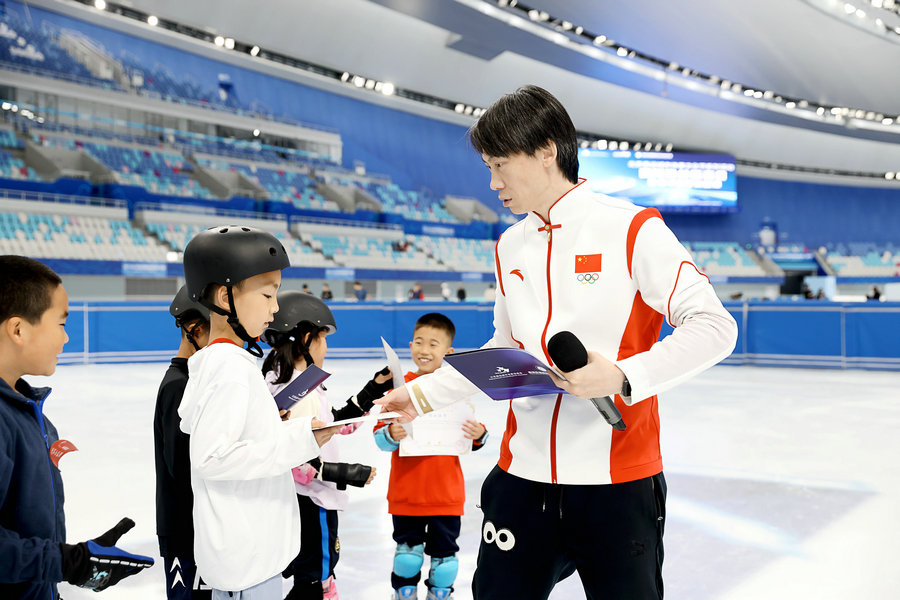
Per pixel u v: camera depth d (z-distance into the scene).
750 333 11.30
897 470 4.30
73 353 11.18
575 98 27.02
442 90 25.80
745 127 30.47
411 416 1.55
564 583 2.62
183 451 1.69
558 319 1.35
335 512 2.18
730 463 4.49
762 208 32.09
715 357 1.17
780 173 32.31
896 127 29.80
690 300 1.22
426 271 22.41
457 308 12.85
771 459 4.61
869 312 10.55
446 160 27.91
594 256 1.33
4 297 1.31
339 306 12.52
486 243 27.48
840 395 7.79
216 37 21.05
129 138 20.83
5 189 17.20
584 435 1.33
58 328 1.38
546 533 1.38
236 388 1.33
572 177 1.39
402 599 2.36
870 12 20.78
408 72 24.52
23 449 1.31
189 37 21.23
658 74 23.70
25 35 18.38
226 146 22.80
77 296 16.27
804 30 21.25
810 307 10.87
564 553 1.41
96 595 2.49
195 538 1.39
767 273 30.42
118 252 17.62
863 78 24.86
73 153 19.44
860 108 27.33
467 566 2.76
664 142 30.09
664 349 1.15
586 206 1.36
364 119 25.67
